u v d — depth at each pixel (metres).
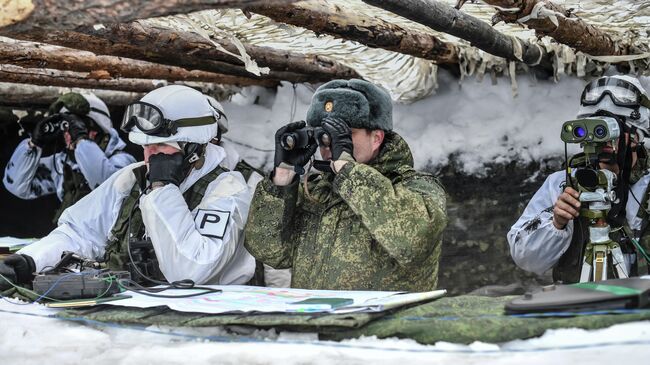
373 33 4.17
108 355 2.09
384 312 2.19
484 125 6.53
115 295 2.75
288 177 3.09
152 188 3.37
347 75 6.10
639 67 5.58
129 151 7.83
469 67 6.20
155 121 3.26
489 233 6.48
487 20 4.46
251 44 5.01
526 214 4.03
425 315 2.15
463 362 1.78
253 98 7.55
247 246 3.21
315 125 3.09
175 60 4.58
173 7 1.72
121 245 3.53
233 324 2.22
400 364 1.81
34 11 1.77
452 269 6.58
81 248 3.59
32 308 2.65
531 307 2.00
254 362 1.93
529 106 6.43
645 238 3.54
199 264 3.23
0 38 4.31
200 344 2.11
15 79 5.50
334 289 3.01
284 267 3.27
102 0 1.74
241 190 3.50
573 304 1.97
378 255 3.00
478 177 6.51
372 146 3.10
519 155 6.39
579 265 3.61
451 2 4.07
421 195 2.95
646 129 3.63
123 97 7.28
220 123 4.54
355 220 3.06
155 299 2.63
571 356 1.72
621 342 1.75
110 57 5.06
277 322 2.14
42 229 7.93
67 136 6.38
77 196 6.38
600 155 3.50
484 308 2.19
